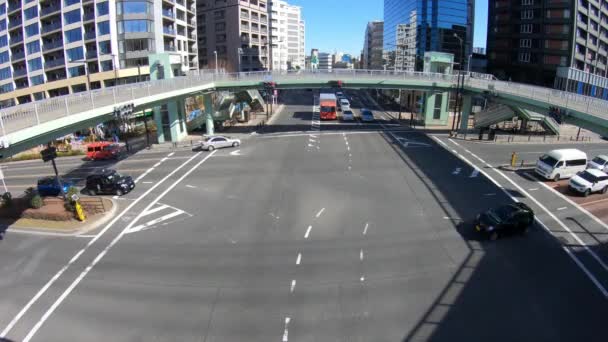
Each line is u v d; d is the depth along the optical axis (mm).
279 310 16531
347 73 55406
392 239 22844
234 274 19312
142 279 19078
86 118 28750
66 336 15391
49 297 17906
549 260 20609
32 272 20047
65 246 22719
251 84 54156
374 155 43031
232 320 15977
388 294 17547
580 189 30000
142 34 70688
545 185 32844
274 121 67875
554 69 81938
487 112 57219
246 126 62906
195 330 15438
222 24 112688
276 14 150250
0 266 20734
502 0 92000
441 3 91875
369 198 29688
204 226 25078
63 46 77312
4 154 22266
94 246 22641
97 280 19125
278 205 28469
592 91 85062
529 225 23922
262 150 46094
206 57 117562
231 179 34938
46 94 80688
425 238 22953
